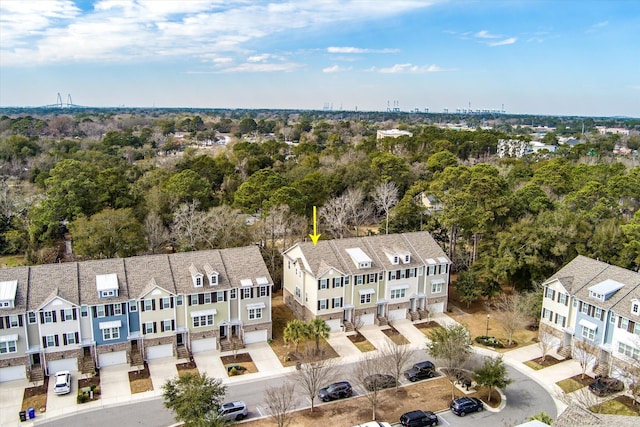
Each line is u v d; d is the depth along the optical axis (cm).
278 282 7300
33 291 4897
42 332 4819
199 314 5347
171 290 5212
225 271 5606
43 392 4622
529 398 4706
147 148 15500
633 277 5269
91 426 4138
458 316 6562
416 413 4225
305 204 8625
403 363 4859
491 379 4538
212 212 7494
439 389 4847
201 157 11088
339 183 10138
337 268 5922
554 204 7950
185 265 5572
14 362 4766
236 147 13275
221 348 5466
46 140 14925
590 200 8256
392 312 6341
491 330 6166
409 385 4906
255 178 9231
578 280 5572
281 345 5647
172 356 5319
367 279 6103
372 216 10031
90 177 8362
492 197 7231
